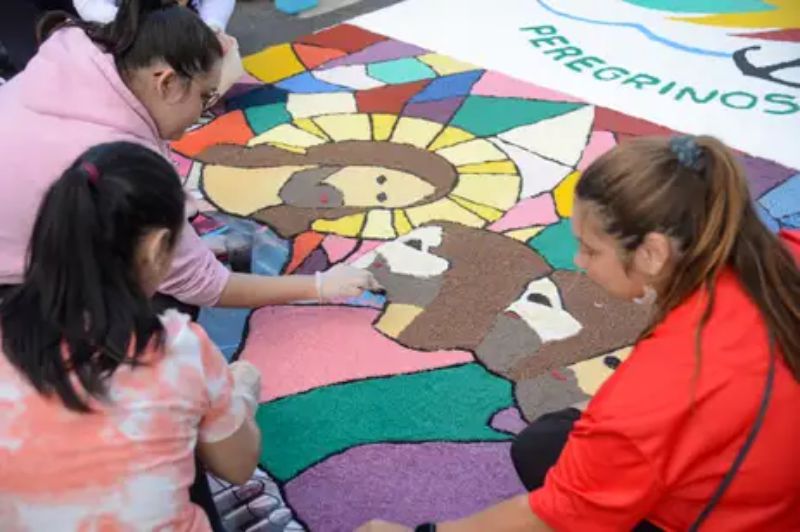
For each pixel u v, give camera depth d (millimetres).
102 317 1188
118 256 1205
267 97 3488
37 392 1201
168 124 1937
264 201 2896
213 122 3326
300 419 2143
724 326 1196
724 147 1214
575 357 2297
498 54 3768
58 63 1868
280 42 3930
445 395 2199
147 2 1840
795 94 3445
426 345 2342
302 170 3043
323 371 2273
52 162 1800
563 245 2676
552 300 2467
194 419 1290
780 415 1184
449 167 3051
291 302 2344
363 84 3568
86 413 1202
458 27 4004
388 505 1940
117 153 1232
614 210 1229
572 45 3830
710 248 1195
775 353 1184
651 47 3807
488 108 3383
